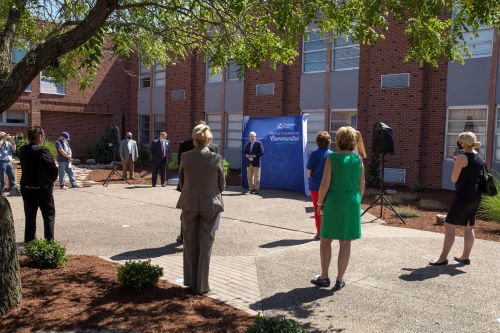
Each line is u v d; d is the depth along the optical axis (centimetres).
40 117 2627
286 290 579
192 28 806
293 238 877
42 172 705
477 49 1551
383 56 1747
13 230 492
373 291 575
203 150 556
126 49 872
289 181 1566
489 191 665
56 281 570
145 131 2870
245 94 2250
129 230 946
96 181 1830
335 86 1916
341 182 564
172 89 2631
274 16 588
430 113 1658
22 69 496
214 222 562
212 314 487
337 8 597
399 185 1705
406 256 734
